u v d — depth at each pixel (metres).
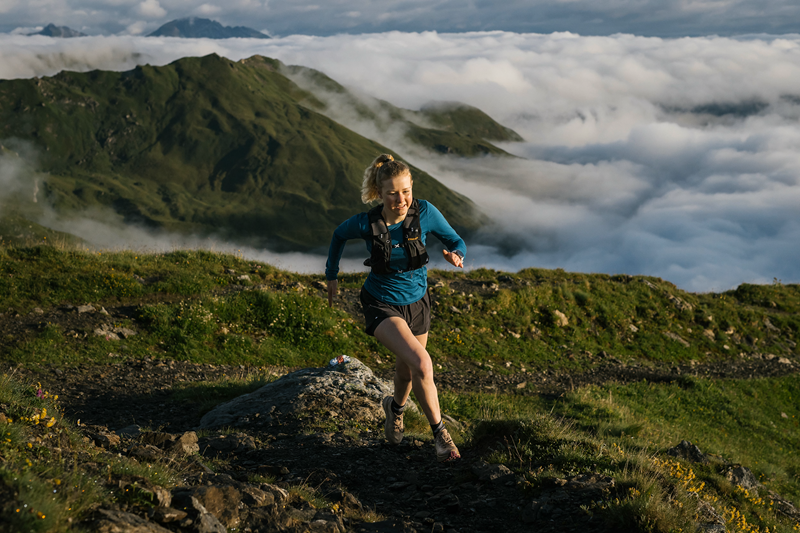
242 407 7.93
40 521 2.17
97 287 14.27
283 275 18.14
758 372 18.67
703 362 19.00
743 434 14.61
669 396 15.35
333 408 7.46
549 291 19.53
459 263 4.10
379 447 6.02
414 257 3.92
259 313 14.64
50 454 3.17
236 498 3.21
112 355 11.65
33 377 10.08
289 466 5.36
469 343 16.45
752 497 7.47
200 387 10.03
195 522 2.78
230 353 12.98
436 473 5.21
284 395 8.03
